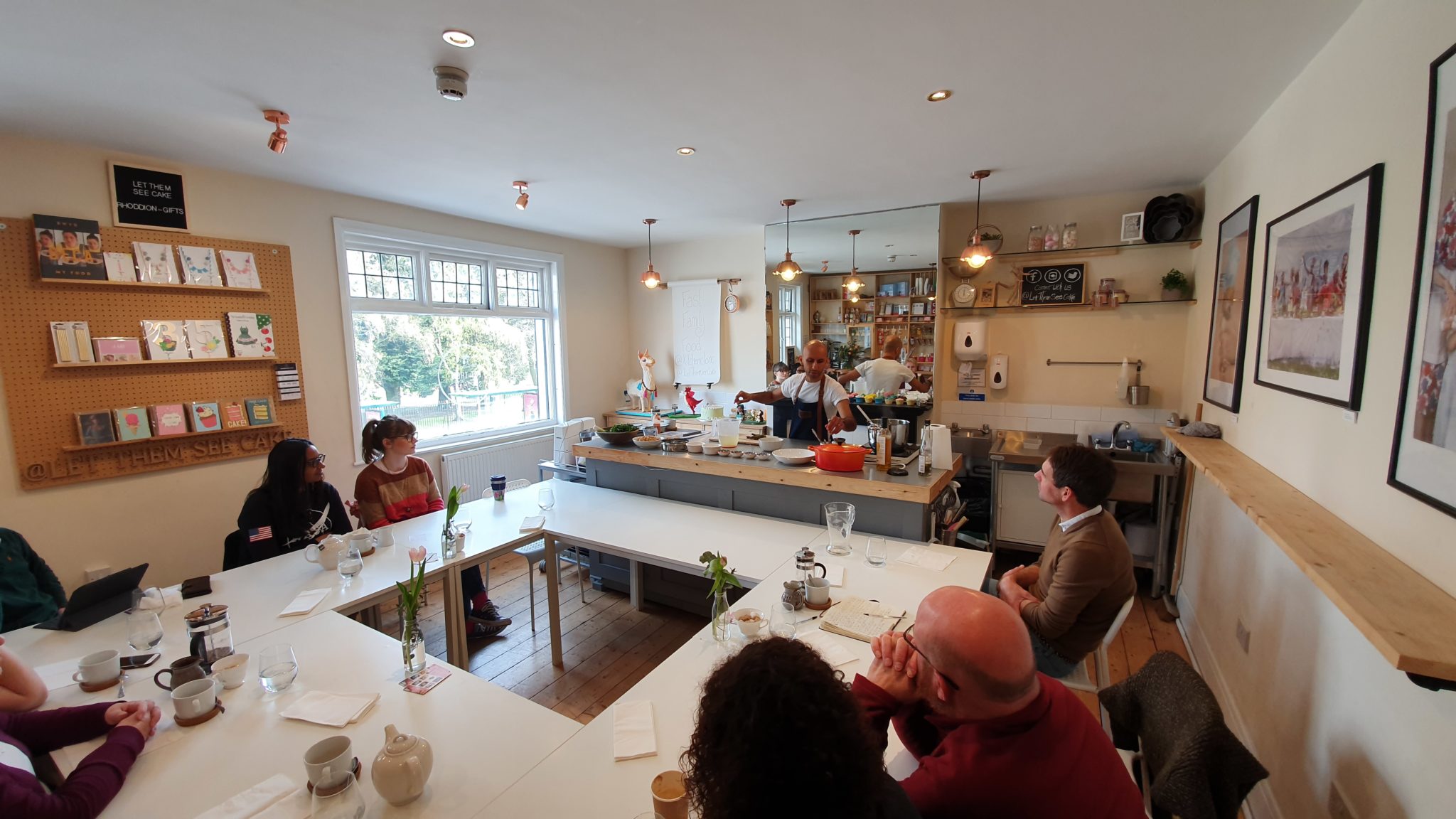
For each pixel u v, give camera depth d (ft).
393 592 6.98
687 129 8.73
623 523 9.04
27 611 7.29
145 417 9.87
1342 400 5.22
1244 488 6.33
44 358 8.96
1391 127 4.71
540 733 4.26
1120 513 12.07
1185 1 5.42
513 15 5.62
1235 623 7.57
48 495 9.11
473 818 3.49
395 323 14.25
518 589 12.31
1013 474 12.46
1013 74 6.96
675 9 5.53
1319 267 5.84
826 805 1.98
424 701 4.64
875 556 7.13
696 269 18.39
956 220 14.25
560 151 9.70
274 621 6.05
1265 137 7.97
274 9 5.47
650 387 18.86
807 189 12.31
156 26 5.74
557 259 17.47
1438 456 3.75
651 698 4.65
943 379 14.84
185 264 10.24
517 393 17.17
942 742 3.51
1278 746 5.90
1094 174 11.23
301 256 11.89
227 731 4.28
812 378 12.42
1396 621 3.41
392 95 7.45
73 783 3.51
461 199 13.08
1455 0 3.88
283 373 11.60
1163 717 4.19
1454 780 3.31
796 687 2.10
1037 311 13.87
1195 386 11.73
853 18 5.71
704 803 2.14
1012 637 3.22
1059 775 3.09
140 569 6.54
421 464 10.33
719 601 5.56
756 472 9.14
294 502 8.64
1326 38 5.98
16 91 7.18
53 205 8.95
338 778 3.49
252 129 8.61
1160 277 12.70
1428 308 3.91
